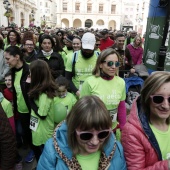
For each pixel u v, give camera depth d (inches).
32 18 1678.2
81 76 120.0
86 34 116.3
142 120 53.3
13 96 110.6
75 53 120.2
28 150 127.1
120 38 196.7
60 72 147.6
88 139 46.5
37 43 261.7
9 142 59.2
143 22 1784.0
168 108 51.3
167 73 51.8
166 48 183.5
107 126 46.8
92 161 50.4
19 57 104.3
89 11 2802.7
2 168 60.3
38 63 90.0
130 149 52.1
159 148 52.5
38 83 89.7
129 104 132.5
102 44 271.1
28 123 111.3
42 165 50.1
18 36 206.5
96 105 46.3
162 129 55.4
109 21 2802.7
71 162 47.9
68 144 48.0
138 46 204.1
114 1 2733.8
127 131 53.3
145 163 53.0
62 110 94.1
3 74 139.3
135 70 163.0
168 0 171.3
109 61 83.2
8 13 667.4
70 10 2783.0
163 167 48.8
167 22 176.1
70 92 119.8
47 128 93.3
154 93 51.3
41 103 88.9
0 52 144.2
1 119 58.2
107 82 86.4
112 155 50.5
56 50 191.2
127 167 52.9
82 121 45.0
